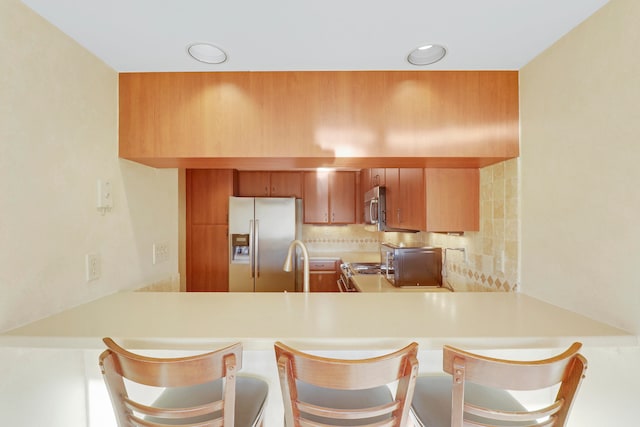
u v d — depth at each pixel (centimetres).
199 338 101
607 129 108
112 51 135
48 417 113
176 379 84
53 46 118
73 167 128
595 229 113
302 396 108
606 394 112
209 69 151
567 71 124
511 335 103
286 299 145
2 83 100
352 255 416
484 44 131
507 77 154
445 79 154
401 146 154
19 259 106
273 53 138
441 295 152
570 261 125
